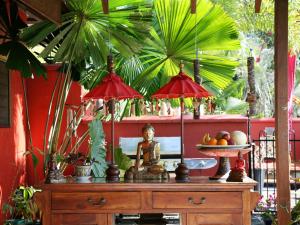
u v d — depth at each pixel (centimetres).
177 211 247
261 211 353
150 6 348
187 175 255
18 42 301
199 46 372
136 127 482
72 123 407
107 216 249
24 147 434
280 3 277
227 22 365
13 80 401
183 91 254
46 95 453
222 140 254
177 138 476
